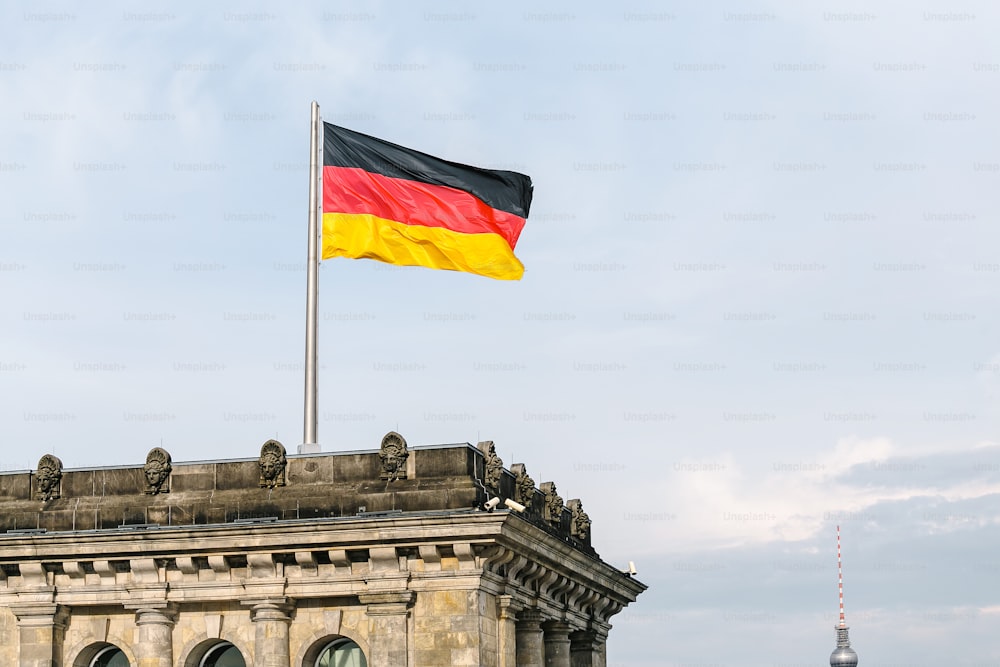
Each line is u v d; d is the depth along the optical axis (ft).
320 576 269.64
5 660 277.44
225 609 273.75
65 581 277.85
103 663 281.33
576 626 314.55
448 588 265.34
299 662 270.67
